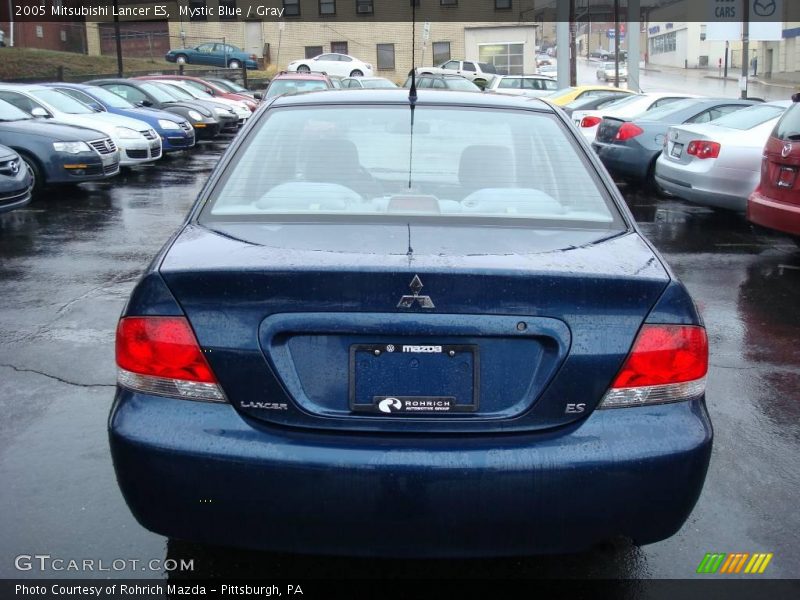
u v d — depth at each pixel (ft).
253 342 7.73
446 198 10.01
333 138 10.89
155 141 48.37
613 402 7.89
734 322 20.06
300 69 144.46
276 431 7.77
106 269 24.32
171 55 149.07
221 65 149.18
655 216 35.06
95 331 18.33
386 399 7.79
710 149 31.27
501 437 7.79
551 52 296.71
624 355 7.87
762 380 16.22
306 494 7.60
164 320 7.86
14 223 32.19
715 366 17.01
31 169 37.45
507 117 11.45
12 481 11.48
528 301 7.73
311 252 8.37
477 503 7.60
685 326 8.02
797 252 27.96
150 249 27.35
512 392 7.84
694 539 10.45
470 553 7.80
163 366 7.85
